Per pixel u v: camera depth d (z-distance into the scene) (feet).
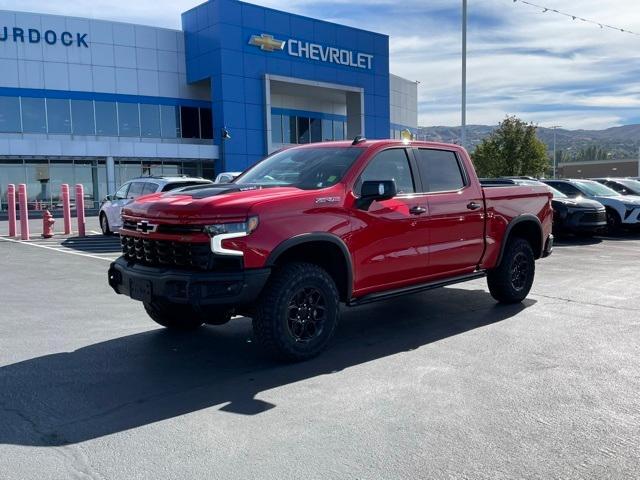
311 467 11.14
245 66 118.83
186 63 123.34
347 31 134.92
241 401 14.52
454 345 19.11
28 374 16.61
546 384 15.38
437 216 20.77
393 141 20.36
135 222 17.90
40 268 36.04
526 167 153.99
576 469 10.99
